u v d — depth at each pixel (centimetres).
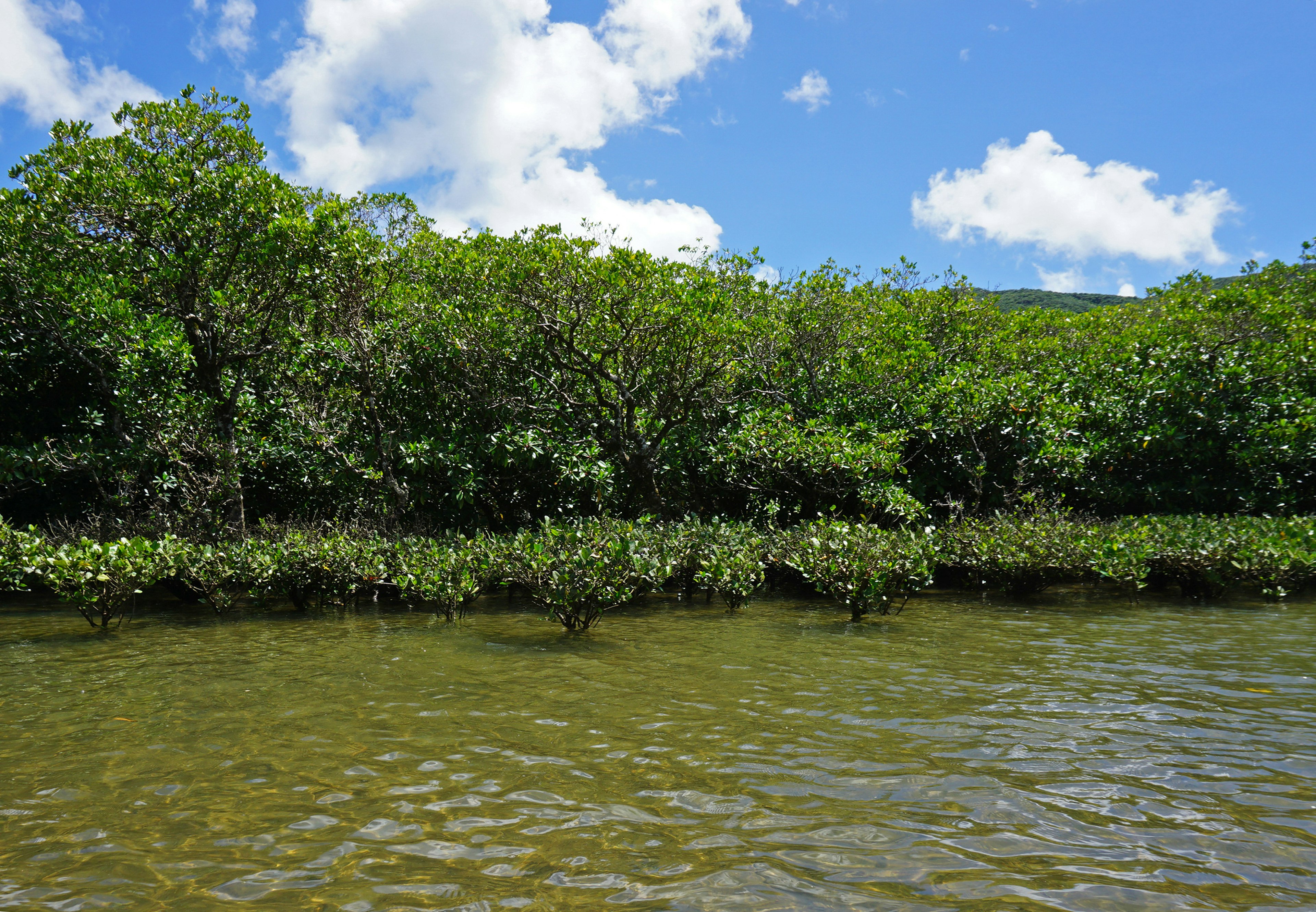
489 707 638
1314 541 1230
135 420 1353
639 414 1711
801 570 1156
